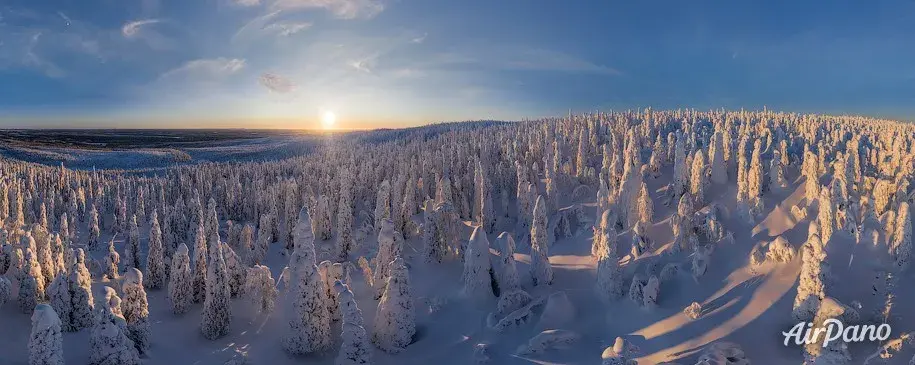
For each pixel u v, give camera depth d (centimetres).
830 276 3209
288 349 3356
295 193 8806
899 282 3119
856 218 4034
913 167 4984
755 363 3012
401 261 3578
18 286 3722
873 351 2755
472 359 3416
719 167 5809
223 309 3619
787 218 4400
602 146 9381
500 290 4259
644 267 4509
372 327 3762
